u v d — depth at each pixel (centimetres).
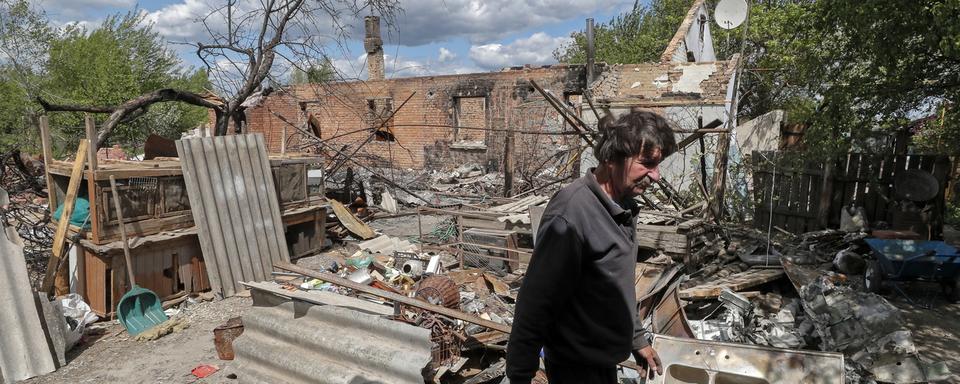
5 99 1689
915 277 567
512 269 653
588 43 1254
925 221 779
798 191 897
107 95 1922
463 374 393
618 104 1045
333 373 364
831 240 739
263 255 680
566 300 183
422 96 1836
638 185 188
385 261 732
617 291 185
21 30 1823
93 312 566
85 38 2048
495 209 727
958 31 459
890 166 813
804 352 321
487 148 1709
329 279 421
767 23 1321
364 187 1169
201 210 617
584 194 182
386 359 349
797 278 539
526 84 1622
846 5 557
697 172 864
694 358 333
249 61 1010
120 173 555
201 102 996
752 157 954
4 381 432
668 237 586
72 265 585
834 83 646
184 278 617
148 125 1883
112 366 463
